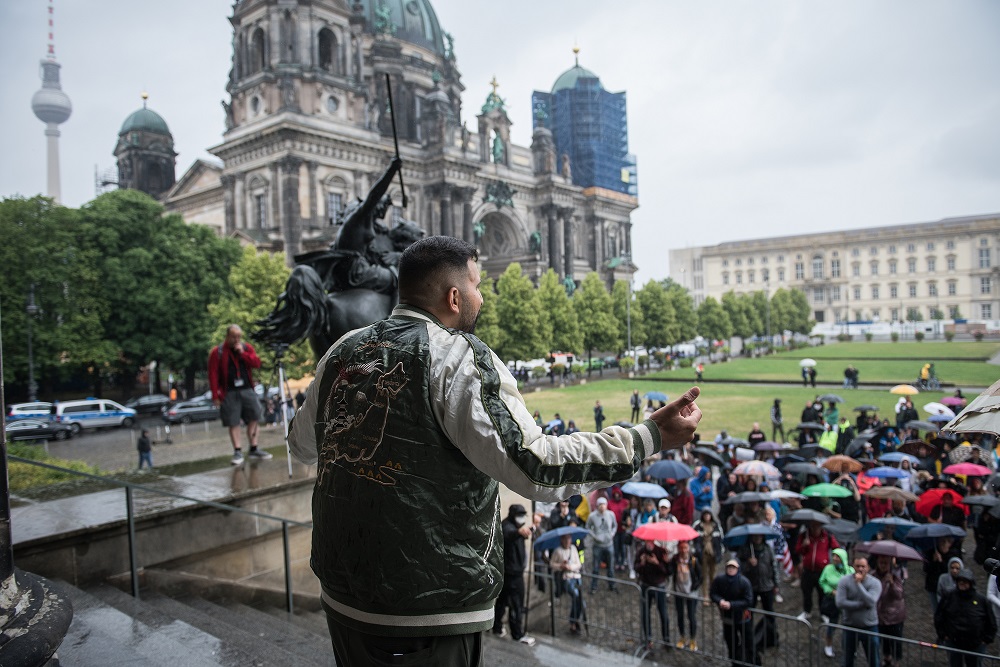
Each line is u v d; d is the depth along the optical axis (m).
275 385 40.81
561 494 1.98
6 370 46.94
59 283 48.25
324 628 7.38
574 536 11.78
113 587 7.02
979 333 95.25
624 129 126.12
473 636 2.17
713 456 16.91
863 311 141.38
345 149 71.69
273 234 67.69
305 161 68.31
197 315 54.59
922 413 31.58
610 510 14.49
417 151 80.38
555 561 11.38
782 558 13.53
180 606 6.61
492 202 89.38
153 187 100.81
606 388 53.91
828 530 11.85
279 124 65.88
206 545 8.39
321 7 70.62
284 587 9.14
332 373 2.41
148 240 54.00
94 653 4.80
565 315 69.69
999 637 9.98
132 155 99.69
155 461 28.78
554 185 97.75
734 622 9.52
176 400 50.12
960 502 12.38
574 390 52.84
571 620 11.39
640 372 69.06
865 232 142.12
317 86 69.31
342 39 72.56
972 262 128.25
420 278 2.40
